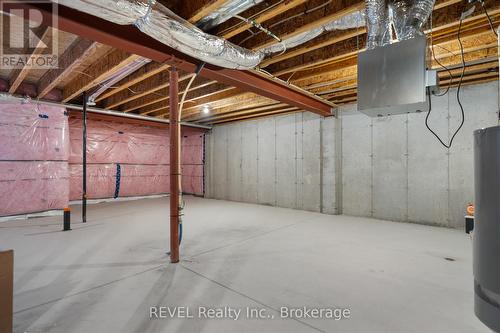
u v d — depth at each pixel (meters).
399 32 2.21
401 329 1.71
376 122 5.24
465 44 3.06
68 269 2.63
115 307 1.94
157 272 2.56
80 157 6.99
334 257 2.98
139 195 8.12
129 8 1.87
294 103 4.72
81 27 2.17
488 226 0.87
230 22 2.60
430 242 3.56
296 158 6.38
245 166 7.54
